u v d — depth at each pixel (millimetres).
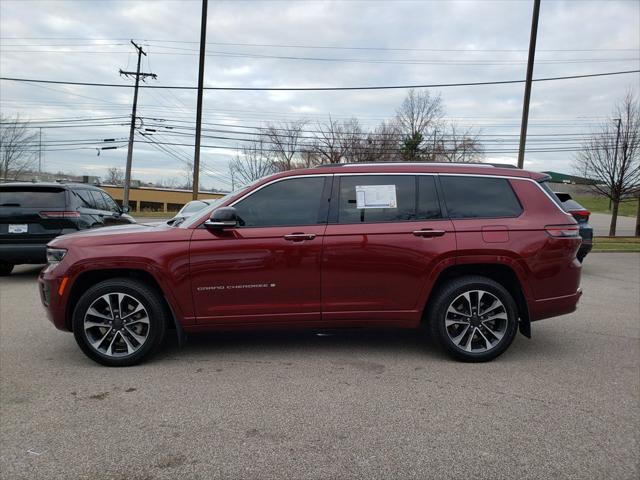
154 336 4477
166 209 67375
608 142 25328
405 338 5383
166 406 3633
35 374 4297
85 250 4434
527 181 4766
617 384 4078
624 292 8297
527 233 4555
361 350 4953
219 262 4430
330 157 42719
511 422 3383
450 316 4566
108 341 4488
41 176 56562
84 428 3297
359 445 3076
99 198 10594
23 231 8672
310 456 2951
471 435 3199
